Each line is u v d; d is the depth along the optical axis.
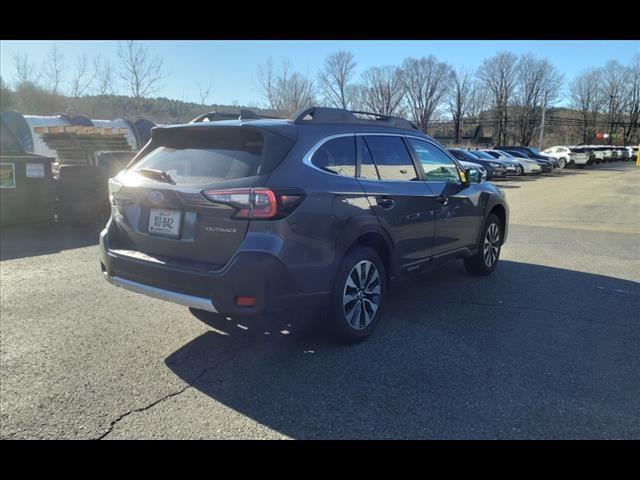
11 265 6.55
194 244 3.44
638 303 5.23
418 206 4.60
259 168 3.40
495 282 6.00
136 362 3.69
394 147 4.55
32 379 3.40
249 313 3.26
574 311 4.94
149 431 2.83
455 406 3.11
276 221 3.28
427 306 5.05
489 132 84.75
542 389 3.33
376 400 3.17
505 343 4.11
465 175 5.55
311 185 3.50
